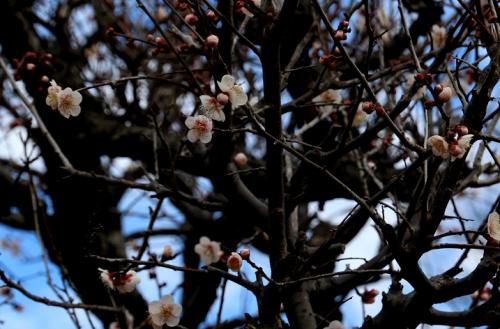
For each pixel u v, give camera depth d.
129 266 5.07
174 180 5.67
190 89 5.48
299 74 6.23
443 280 4.24
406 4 7.01
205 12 5.13
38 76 7.05
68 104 4.86
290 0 4.45
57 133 7.41
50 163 7.45
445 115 4.11
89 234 5.13
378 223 4.07
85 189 7.35
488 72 4.11
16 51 7.84
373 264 4.94
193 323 7.56
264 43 4.64
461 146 3.90
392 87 5.63
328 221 7.70
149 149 7.21
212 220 7.26
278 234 5.02
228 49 4.95
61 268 5.75
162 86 8.09
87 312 5.19
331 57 4.94
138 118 7.70
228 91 4.50
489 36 4.34
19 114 8.48
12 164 8.18
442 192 4.00
